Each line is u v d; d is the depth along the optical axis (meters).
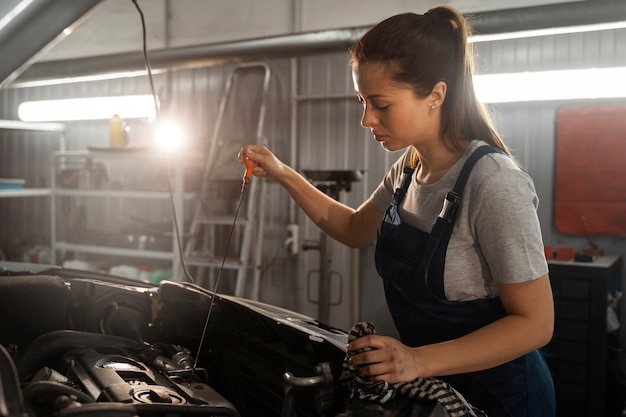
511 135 3.35
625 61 3.07
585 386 2.68
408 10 3.53
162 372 1.15
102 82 4.75
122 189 4.45
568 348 2.70
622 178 3.10
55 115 4.79
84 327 1.53
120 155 3.90
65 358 1.20
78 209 4.57
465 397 1.05
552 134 3.26
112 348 1.26
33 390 0.87
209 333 1.38
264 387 1.19
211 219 3.82
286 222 4.00
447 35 0.95
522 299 0.89
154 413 0.91
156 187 3.96
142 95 4.53
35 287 1.39
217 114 4.24
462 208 0.96
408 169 1.12
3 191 4.02
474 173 0.95
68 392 0.89
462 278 0.98
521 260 0.89
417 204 1.05
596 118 3.13
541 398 1.05
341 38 3.18
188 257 3.79
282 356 1.22
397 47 0.89
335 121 3.84
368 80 0.92
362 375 0.87
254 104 4.11
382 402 0.95
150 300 1.50
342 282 3.82
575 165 3.20
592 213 3.18
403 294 1.04
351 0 3.71
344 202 3.80
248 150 1.33
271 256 4.06
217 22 4.19
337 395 1.00
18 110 5.09
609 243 3.18
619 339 3.11
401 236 1.05
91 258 4.56
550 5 2.65
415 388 0.95
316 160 3.91
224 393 1.33
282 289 4.05
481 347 0.86
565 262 2.73
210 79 4.25
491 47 3.37
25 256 4.75
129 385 1.01
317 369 0.98
